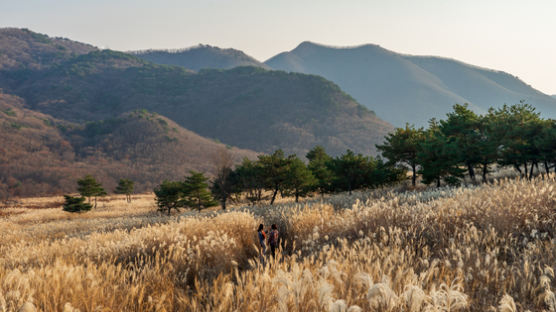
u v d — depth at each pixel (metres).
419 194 14.29
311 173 40.78
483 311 3.76
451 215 8.04
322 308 3.33
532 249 5.60
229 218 13.60
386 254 5.51
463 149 31.31
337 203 20.70
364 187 40.84
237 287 4.12
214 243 8.51
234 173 44.62
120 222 32.25
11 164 197.25
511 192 9.12
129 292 4.56
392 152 37.22
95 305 4.06
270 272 4.88
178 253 7.42
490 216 7.40
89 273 5.08
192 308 4.17
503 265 4.96
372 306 3.34
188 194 49.84
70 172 199.75
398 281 4.10
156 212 57.25
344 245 6.08
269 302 3.79
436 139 31.52
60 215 59.50
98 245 11.05
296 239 10.25
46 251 11.09
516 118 30.94
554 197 7.86
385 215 8.71
